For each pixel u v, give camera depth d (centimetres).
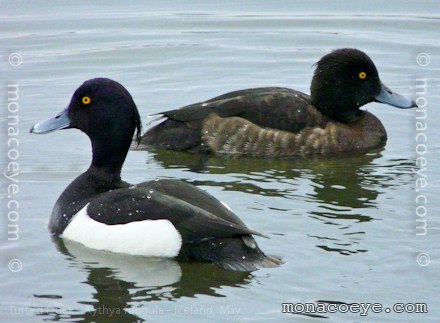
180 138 1454
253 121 1455
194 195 1044
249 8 2075
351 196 1251
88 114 1135
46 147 1451
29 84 1683
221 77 1739
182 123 1465
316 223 1145
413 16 2005
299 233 1109
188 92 1666
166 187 1058
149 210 1030
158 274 998
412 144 1491
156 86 1695
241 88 1684
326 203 1222
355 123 1513
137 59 1809
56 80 1708
